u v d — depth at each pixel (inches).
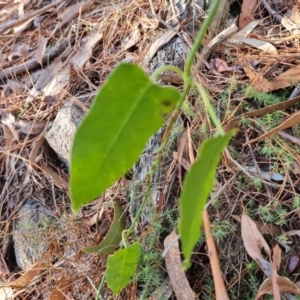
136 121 6.2
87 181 6.4
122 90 5.9
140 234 14.2
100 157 6.3
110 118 6.0
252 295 12.4
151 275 13.0
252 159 13.4
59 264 15.8
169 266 12.6
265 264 11.6
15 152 19.0
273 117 13.6
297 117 12.5
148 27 17.7
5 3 25.6
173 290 12.9
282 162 12.9
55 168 18.4
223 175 13.3
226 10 16.5
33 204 17.9
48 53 20.9
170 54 16.1
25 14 24.1
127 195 15.3
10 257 18.1
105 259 14.7
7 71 21.3
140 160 15.0
